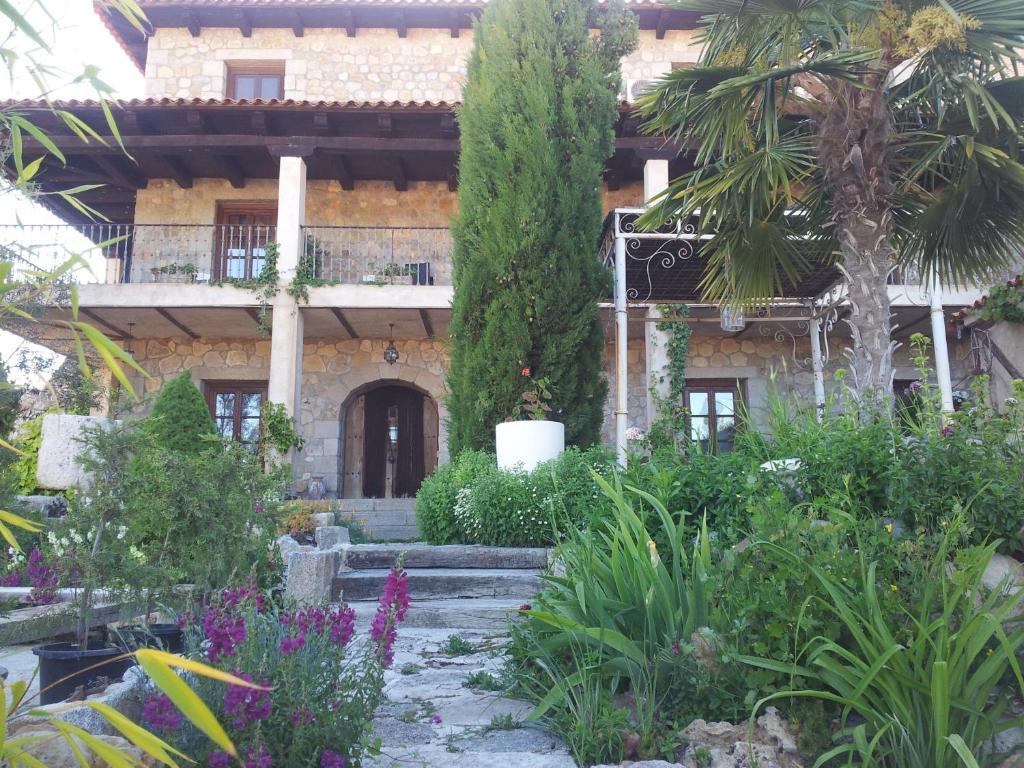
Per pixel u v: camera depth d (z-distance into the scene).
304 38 12.95
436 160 11.49
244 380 12.02
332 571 5.10
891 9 4.88
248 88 13.00
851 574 2.47
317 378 12.12
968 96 4.71
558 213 7.41
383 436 12.91
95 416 8.20
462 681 3.21
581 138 7.62
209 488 3.29
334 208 12.33
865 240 5.28
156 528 3.17
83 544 3.04
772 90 4.98
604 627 2.77
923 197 5.84
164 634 3.21
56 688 2.84
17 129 1.26
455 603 4.77
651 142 10.10
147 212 12.00
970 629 2.11
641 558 2.87
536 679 2.94
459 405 7.35
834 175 5.40
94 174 11.55
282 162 10.29
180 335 11.86
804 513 3.37
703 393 12.11
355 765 2.09
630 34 8.15
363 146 10.33
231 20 12.72
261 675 1.92
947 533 2.54
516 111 7.62
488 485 5.96
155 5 12.31
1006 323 7.95
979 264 5.89
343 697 2.08
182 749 1.86
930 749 2.07
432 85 12.90
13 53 1.15
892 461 3.41
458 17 12.72
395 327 11.52
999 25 4.74
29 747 1.63
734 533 3.75
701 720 2.41
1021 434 3.33
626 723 2.42
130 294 10.02
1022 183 5.06
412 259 12.14
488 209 7.44
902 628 2.36
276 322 10.05
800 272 8.12
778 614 2.39
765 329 11.39
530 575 5.05
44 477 7.95
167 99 9.73
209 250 11.93
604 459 6.06
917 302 9.64
